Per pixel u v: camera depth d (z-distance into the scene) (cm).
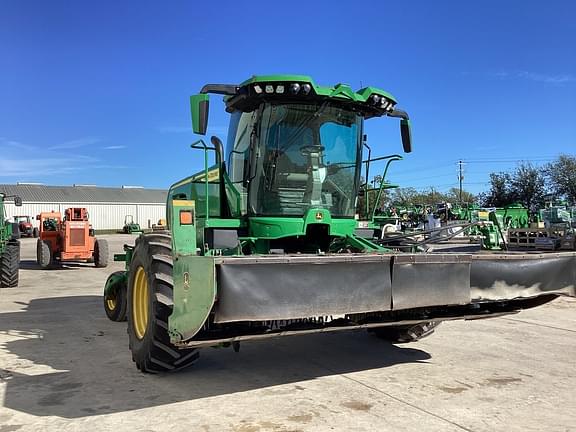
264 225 557
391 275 457
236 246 558
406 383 493
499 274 510
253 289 399
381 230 686
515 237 1847
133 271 544
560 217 2478
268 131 559
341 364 557
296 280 416
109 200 6731
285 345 639
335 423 397
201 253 534
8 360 576
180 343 413
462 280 489
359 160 612
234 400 447
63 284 1346
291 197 568
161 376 513
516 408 429
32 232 5012
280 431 383
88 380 503
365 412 420
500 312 557
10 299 1066
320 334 698
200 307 392
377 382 496
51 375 519
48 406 434
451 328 742
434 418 407
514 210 2320
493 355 593
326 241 594
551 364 557
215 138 580
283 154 564
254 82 534
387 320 506
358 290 441
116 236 4962
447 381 499
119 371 532
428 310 546
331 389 476
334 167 589
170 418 408
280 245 574
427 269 473
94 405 437
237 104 570
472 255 495
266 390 473
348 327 464
